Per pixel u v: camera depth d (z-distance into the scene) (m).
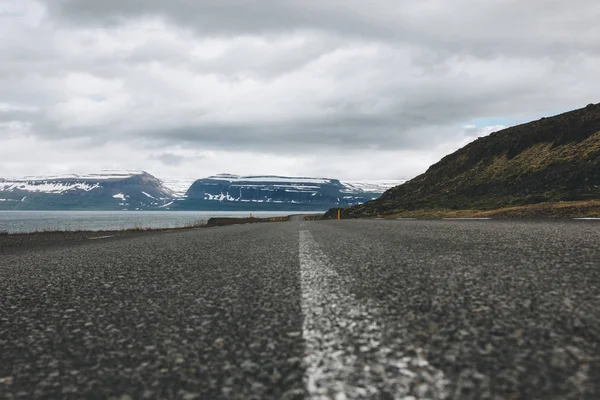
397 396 2.20
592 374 2.41
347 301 4.72
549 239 11.66
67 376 2.83
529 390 2.22
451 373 2.49
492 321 3.60
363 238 15.87
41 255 15.30
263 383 2.49
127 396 2.44
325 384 2.41
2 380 2.80
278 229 30.84
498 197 67.94
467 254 8.85
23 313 4.98
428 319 3.76
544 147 77.88
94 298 5.77
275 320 4.03
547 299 4.35
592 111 75.50
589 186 54.22
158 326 4.05
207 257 10.97
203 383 2.56
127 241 22.03
